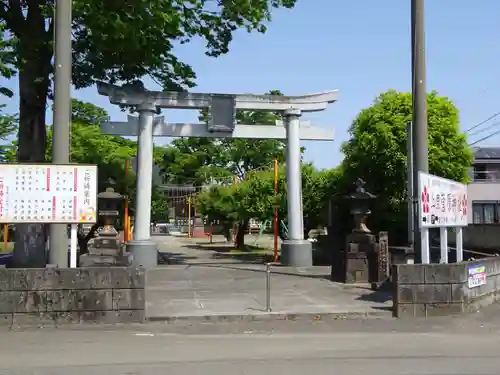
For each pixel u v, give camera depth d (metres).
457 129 24.03
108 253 15.66
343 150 25.22
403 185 23.14
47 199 11.07
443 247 12.88
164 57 22.47
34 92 19.84
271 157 60.16
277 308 12.16
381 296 14.01
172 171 66.69
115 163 28.52
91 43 19.92
